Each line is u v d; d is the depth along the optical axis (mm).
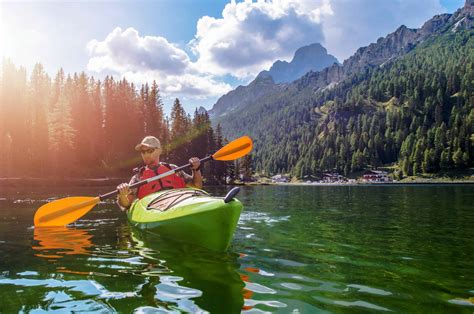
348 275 3029
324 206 11242
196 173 5941
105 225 5992
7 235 5055
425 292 2584
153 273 3053
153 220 5008
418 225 6508
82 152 50938
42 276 2961
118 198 5980
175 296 2459
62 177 45438
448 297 2473
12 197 15320
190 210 4406
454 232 5652
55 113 46750
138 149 6094
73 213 5504
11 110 46781
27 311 2182
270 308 2242
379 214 8586
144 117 56875
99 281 2816
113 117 52719
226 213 3947
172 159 54938
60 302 2334
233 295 2488
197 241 4262
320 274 3061
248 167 87250
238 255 3803
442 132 107875
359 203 12867
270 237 5008
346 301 2381
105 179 44875
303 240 4773
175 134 56812
